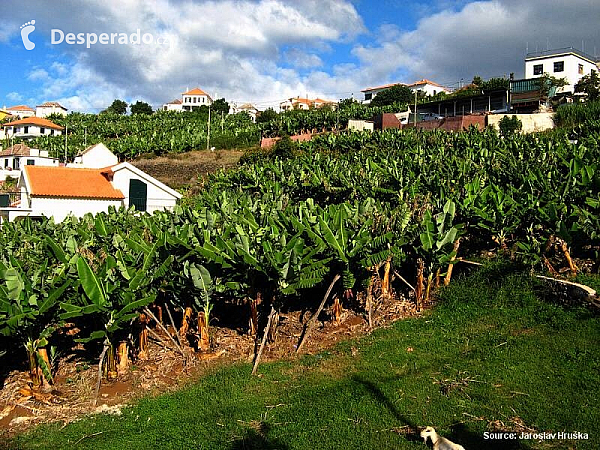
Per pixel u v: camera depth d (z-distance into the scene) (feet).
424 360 27.84
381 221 35.83
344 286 32.22
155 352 31.78
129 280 27.73
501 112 147.74
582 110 119.96
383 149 112.57
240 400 25.71
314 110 231.09
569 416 20.77
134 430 23.43
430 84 285.23
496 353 27.07
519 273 35.65
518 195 42.37
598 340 26.35
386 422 22.06
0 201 99.09
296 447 20.80
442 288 37.11
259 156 132.57
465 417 21.65
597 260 33.58
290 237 32.99
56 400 26.55
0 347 31.09
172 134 203.72
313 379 27.30
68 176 95.81
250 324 33.14
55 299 25.82
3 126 276.00
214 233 34.45
